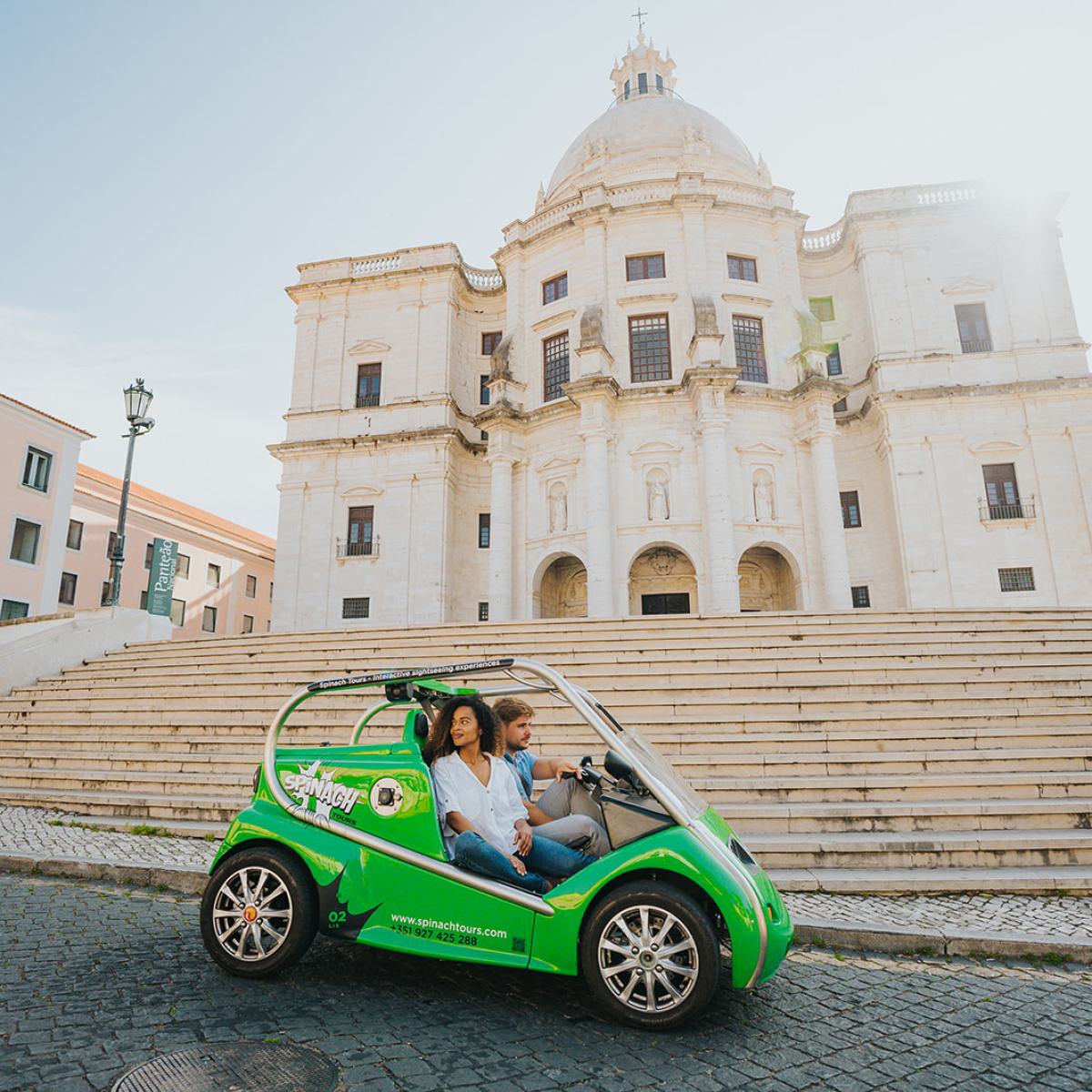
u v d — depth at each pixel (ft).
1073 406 85.51
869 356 95.81
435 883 13.56
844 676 37.96
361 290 107.65
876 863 23.44
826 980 15.01
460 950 13.17
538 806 15.89
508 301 102.63
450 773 14.40
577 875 13.19
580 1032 12.13
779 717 33.60
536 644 44.86
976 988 14.69
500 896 13.17
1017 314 91.50
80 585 123.24
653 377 91.61
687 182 94.79
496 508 90.17
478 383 109.70
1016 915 19.06
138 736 37.55
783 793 27.50
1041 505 83.71
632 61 136.26
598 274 93.35
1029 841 23.49
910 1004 13.80
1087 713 33.17
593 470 83.66
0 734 41.47
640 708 35.63
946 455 86.58
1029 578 82.48
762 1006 13.53
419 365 103.35
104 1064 10.46
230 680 43.78
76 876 22.66
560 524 88.12
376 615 94.43
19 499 99.09
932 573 83.82
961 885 21.36
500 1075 10.56
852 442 95.76
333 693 39.06
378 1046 11.32
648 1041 11.86
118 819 29.89
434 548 95.09
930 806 25.85
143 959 15.11
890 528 88.43
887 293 94.63
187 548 147.02
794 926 17.48
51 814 30.89
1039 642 42.45
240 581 160.45
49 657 50.26
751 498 84.17
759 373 91.81
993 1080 10.86
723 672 39.09
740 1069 10.98
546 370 97.50
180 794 31.99
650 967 12.36
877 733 31.91
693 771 30.09
